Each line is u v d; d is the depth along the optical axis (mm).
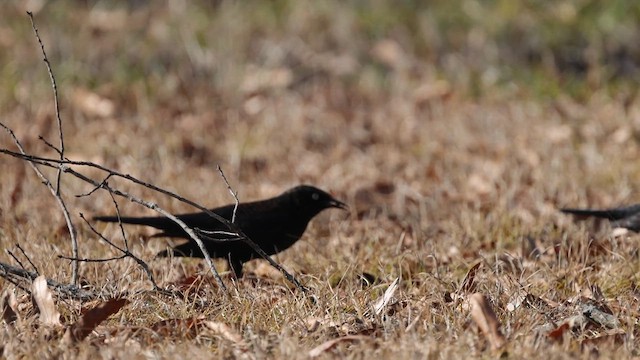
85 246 9336
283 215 9477
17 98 17391
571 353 6344
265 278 9078
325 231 11188
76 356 6379
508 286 7902
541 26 19531
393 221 11609
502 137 15711
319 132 16438
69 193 12148
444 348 6379
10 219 10914
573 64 19219
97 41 19078
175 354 6312
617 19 19578
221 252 9250
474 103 17891
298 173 14227
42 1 19922
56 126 16234
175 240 10234
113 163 14203
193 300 7512
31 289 7250
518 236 10453
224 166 14578
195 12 20094
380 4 20312
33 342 6520
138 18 19875
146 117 16828
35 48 18641
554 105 17359
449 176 13727
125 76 18438
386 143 15922
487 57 19141
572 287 8312
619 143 15211
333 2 20359
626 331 6965
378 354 6277
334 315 7379
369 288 7938
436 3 20344
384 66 19234
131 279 8195
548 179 13195
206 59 18984
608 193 12836
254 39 19547
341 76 19047
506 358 6301
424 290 8047
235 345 6555
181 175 13570
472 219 10945
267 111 17609
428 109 17688
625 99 17656
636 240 10211
